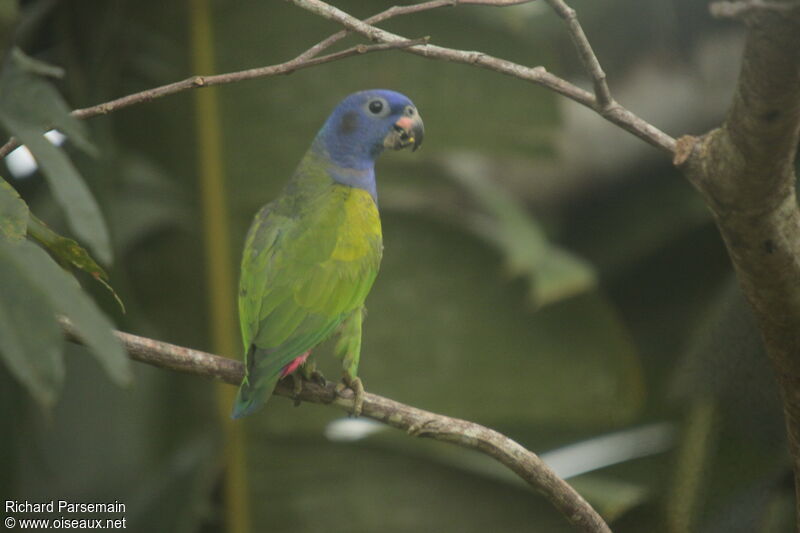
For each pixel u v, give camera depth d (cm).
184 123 1051
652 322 1339
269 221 782
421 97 1096
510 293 1118
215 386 1062
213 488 1041
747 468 838
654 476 996
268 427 1041
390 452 1053
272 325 718
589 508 632
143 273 1065
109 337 369
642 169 1453
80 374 1110
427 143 1106
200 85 535
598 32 1380
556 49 1398
